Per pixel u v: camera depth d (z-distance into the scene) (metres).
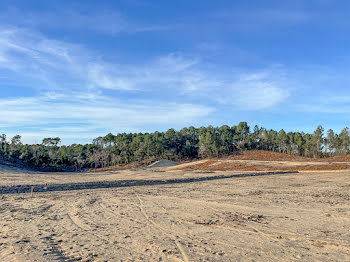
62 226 11.97
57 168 119.50
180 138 147.62
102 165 134.38
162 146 132.88
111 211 15.80
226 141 127.75
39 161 125.50
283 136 128.00
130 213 15.06
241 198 20.73
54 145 150.12
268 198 20.48
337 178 36.50
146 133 161.50
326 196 20.62
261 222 12.40
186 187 31.22
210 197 21.67
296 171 52.03
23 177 52.84
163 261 7.40
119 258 7.65
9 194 26.17
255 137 136.50
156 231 10.91
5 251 8.28
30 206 18.23
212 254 7.96
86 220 13.28
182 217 13.80
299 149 128.38
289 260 7.45
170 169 81.75
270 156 98.38
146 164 114.88
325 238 9.59
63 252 8.22
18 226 12.03
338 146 117.00
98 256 7.83
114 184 34.81
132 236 10.13
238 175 47.34
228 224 12.06
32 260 7.44
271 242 9.21
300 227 11.32
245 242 9.23
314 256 7.75
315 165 56.22
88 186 33.09
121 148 142.00
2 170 72.38
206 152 124.19
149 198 21.61
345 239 9.40
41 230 11.23
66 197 23.19
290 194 22.64
